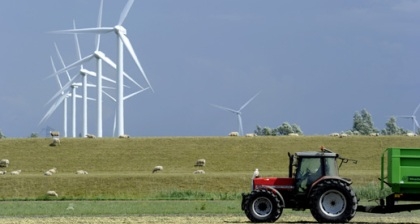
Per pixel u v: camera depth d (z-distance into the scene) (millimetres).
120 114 199000
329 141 183000
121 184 138750
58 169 172625
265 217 71625
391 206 71000
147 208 91562
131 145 186250
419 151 70062
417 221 73938
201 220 74312
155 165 173625
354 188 105375
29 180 141375
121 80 199000
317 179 72125
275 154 177000
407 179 70188
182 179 140000
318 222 70500
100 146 185750
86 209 90375
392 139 181750
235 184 137125
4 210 89938
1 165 174250
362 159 169750
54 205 100188
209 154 179000
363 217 79062
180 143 187125
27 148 185375
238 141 186500
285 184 73000
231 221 73188
